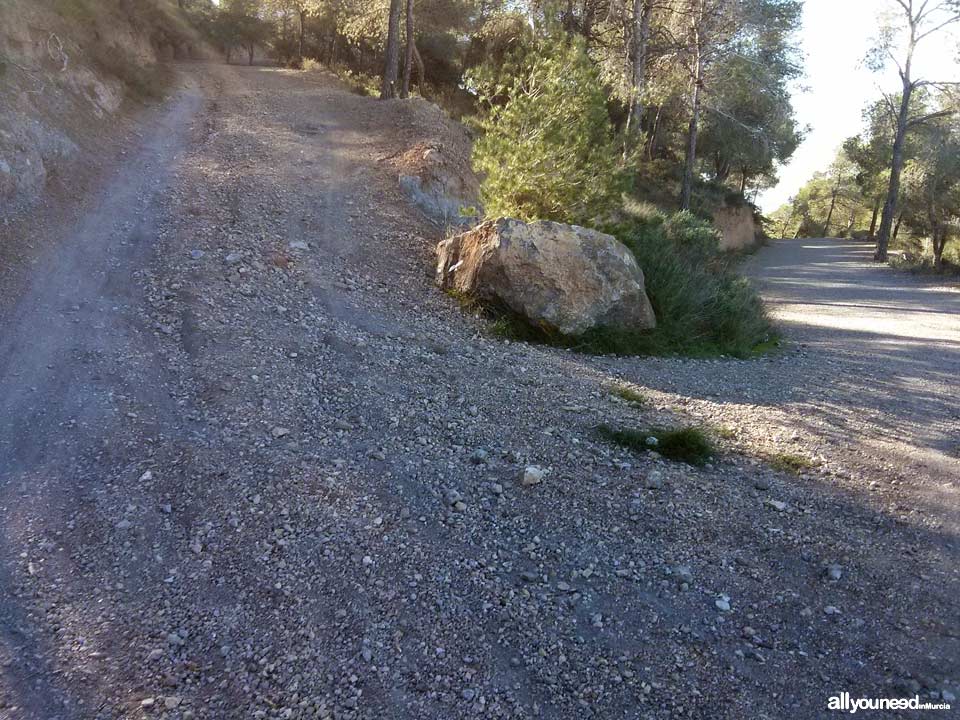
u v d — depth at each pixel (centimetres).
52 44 1288
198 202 1006
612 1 1952
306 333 693
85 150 1105
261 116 1695
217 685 296
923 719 291
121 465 442
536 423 568
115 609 333
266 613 337
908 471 520
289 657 312
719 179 4262
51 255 766
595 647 330
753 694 305
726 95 2380
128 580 352
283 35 3856
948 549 414
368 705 291
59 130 1077
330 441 502
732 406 668
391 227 1088
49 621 323
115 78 1539
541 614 350
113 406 510
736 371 830
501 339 835
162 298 701
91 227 859
